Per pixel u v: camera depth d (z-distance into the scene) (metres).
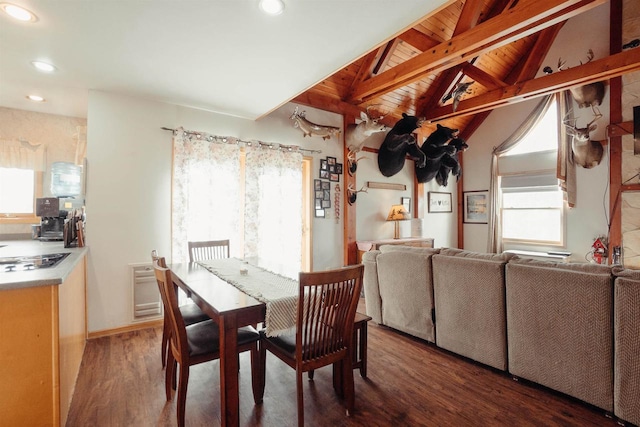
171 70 2.66
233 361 1.61
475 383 2.20
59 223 3.33
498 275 2.28
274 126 4.20
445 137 5.49
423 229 6.26
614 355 1.77
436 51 3.27
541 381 2.08
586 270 1.93
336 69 2.66
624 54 3.46
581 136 4.84
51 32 2.07
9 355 1.48
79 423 1.76
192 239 3.48
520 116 6.07
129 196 3.21
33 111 3.60
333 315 1.75
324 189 4.72
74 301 2.24
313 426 1.74
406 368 2.41
